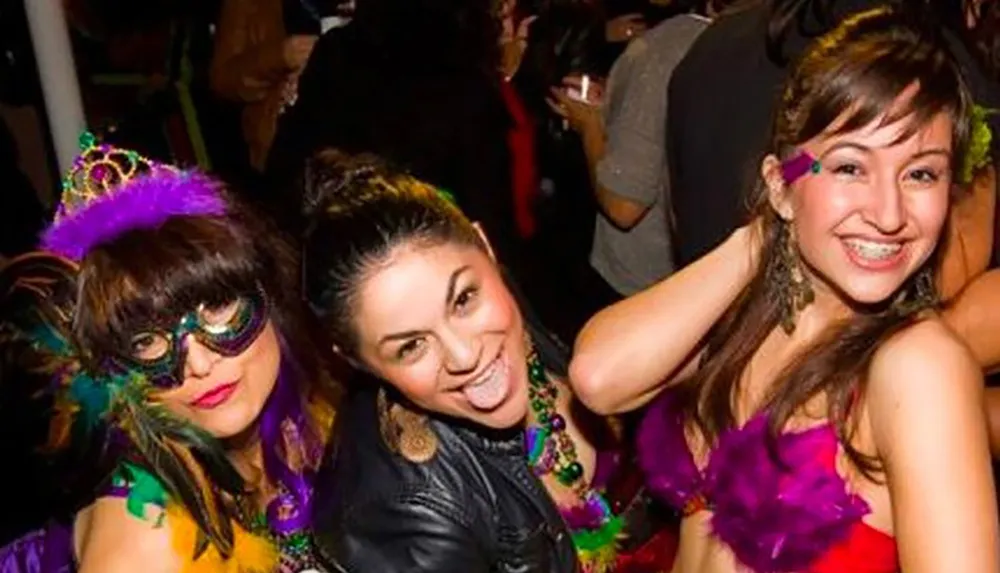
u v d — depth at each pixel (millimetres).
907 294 1281
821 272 1272
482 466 1402
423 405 1361
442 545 1347
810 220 1249
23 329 1410
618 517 1534
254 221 1434
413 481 1367
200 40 3115
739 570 1360
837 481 1260
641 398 1458
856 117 1183
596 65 2838
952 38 1542
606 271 2760
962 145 1234
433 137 2562
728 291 1412
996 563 1132
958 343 1213
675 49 2496
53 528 1431
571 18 2859
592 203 2984
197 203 1407
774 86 1689
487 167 2623
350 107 2566
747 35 1737
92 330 1362
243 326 1392
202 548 1339
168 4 3035
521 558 1402
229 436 1426
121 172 1445
